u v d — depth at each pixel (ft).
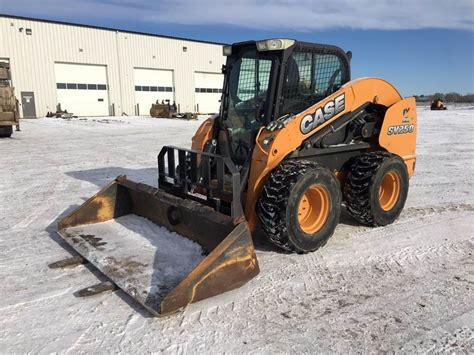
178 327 9.34
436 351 8.52
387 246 14.12
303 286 11.26
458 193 21.67
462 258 13.17
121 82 98.94
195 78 113.60
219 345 8.70
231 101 15.31
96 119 84.17
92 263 11.91
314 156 14.80
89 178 25.68
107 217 15.10
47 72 87.20
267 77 13.96
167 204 13.58
